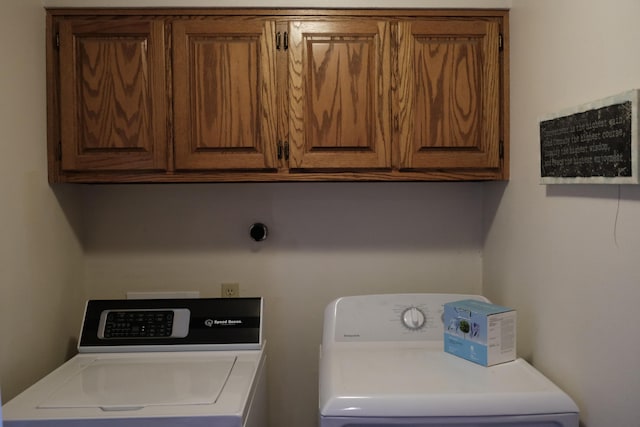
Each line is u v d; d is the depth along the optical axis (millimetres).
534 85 1389
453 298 1520
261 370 1448
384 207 1912
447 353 1343
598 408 1066
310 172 1585
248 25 1546
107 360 1404
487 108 1579
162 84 1546
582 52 1131
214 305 1540
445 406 1045
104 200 1870
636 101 903
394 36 1562
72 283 1760
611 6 1014
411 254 1916
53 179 1563
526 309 1458
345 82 1562
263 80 1553
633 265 948
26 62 1438
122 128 1548
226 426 1045
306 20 1554
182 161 1558
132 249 1879
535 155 1384
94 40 1540
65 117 1540
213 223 1894
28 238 1454
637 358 938
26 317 1437
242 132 1557
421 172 1593
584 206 1125
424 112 1573
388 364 1258
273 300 1901
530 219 1426
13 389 1358
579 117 1099
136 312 1521
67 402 1109
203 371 1309
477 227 1916
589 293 1104
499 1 1562
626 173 934
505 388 1098
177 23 1541
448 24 1567
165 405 1087
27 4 1439
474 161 1584
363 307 1494
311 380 1907
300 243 1904
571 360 1184
